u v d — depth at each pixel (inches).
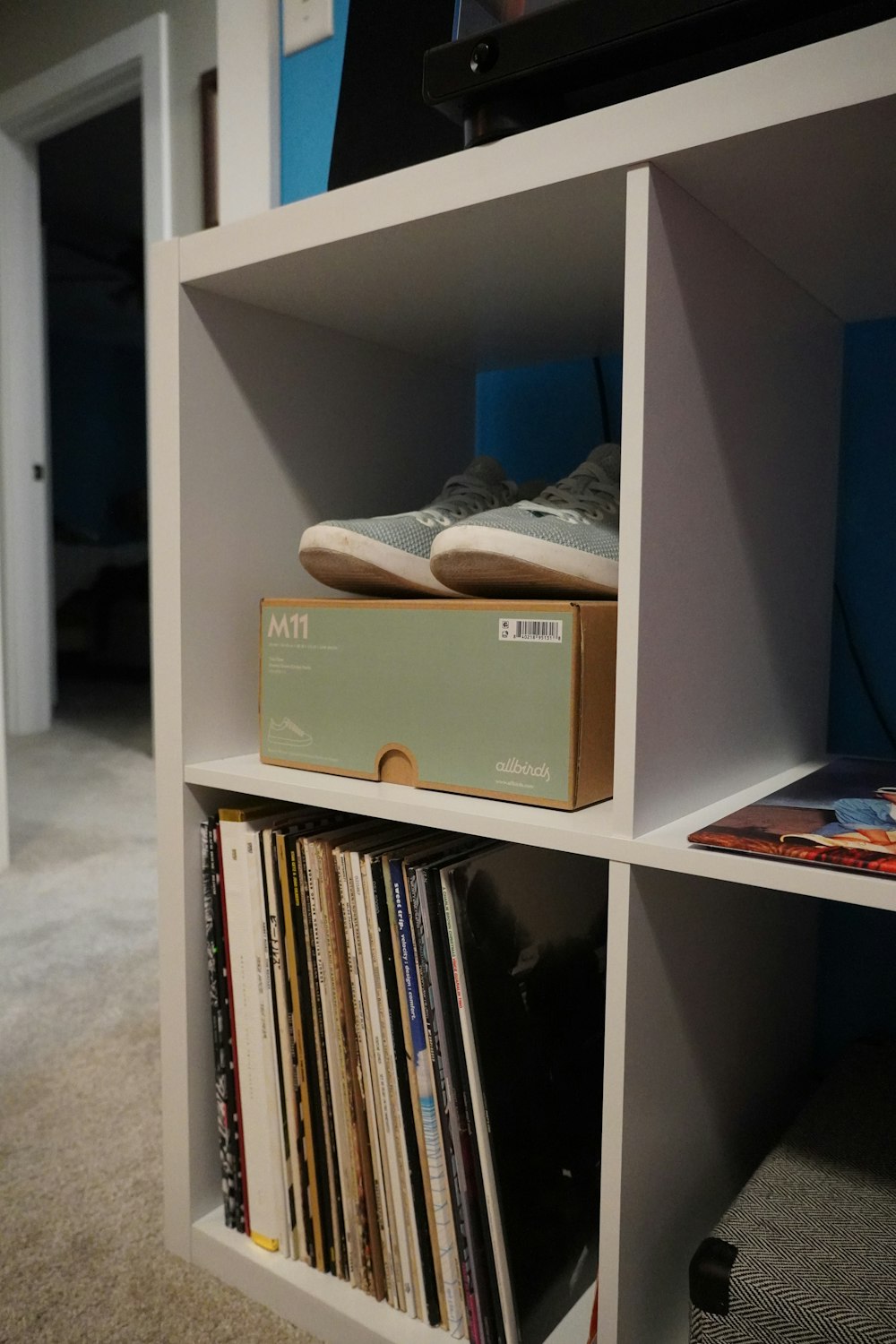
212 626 32.5
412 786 28.3
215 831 31.9
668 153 20.9
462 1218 27.1
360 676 29.2
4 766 77.6
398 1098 28.1
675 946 25.4
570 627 24.7
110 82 111.4
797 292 31.3
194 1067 32.7
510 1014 27.9
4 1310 30.2
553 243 26.6
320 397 36.4
